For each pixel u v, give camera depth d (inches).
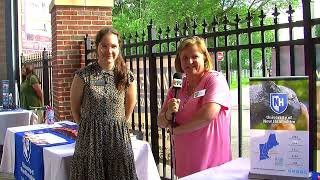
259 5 969.5
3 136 281.6
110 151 141.1
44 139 178.4
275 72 149.9
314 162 92.6
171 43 216.1
